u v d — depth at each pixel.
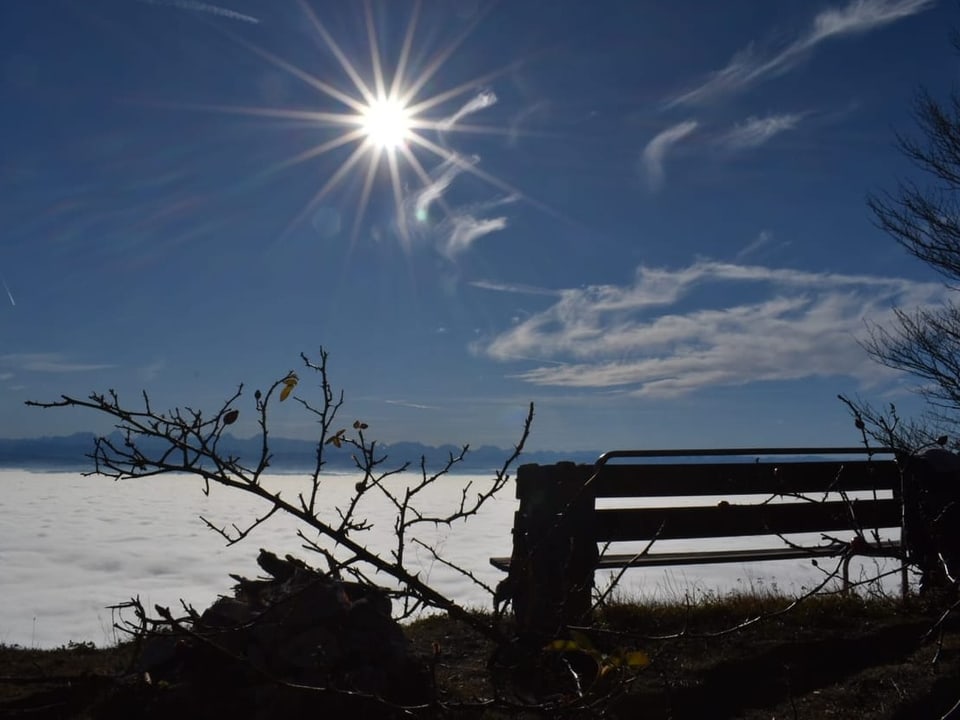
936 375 11.18
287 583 3.92
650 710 3.96
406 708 2.07
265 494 1.90
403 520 2.03
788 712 3.95
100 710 3.36
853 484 6.06
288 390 1.92
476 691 3.87
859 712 3.89
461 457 2.06
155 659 3.65
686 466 5.48
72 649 5.11
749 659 4.55
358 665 3.58
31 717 3.33
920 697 3.91
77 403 1.73
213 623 3.61
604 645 4.18
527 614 2.68
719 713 3.97
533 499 4.71
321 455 1.97
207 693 3.43
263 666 3.48
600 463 5.07
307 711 3.30
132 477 1.75
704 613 5.43
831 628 5.16
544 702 2.45
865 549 2.96
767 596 6.03
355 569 2.04
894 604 5.57
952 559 4.71
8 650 5.01
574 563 4.59
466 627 5.49
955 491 4.76
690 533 5.48
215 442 1.83
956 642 4.62
